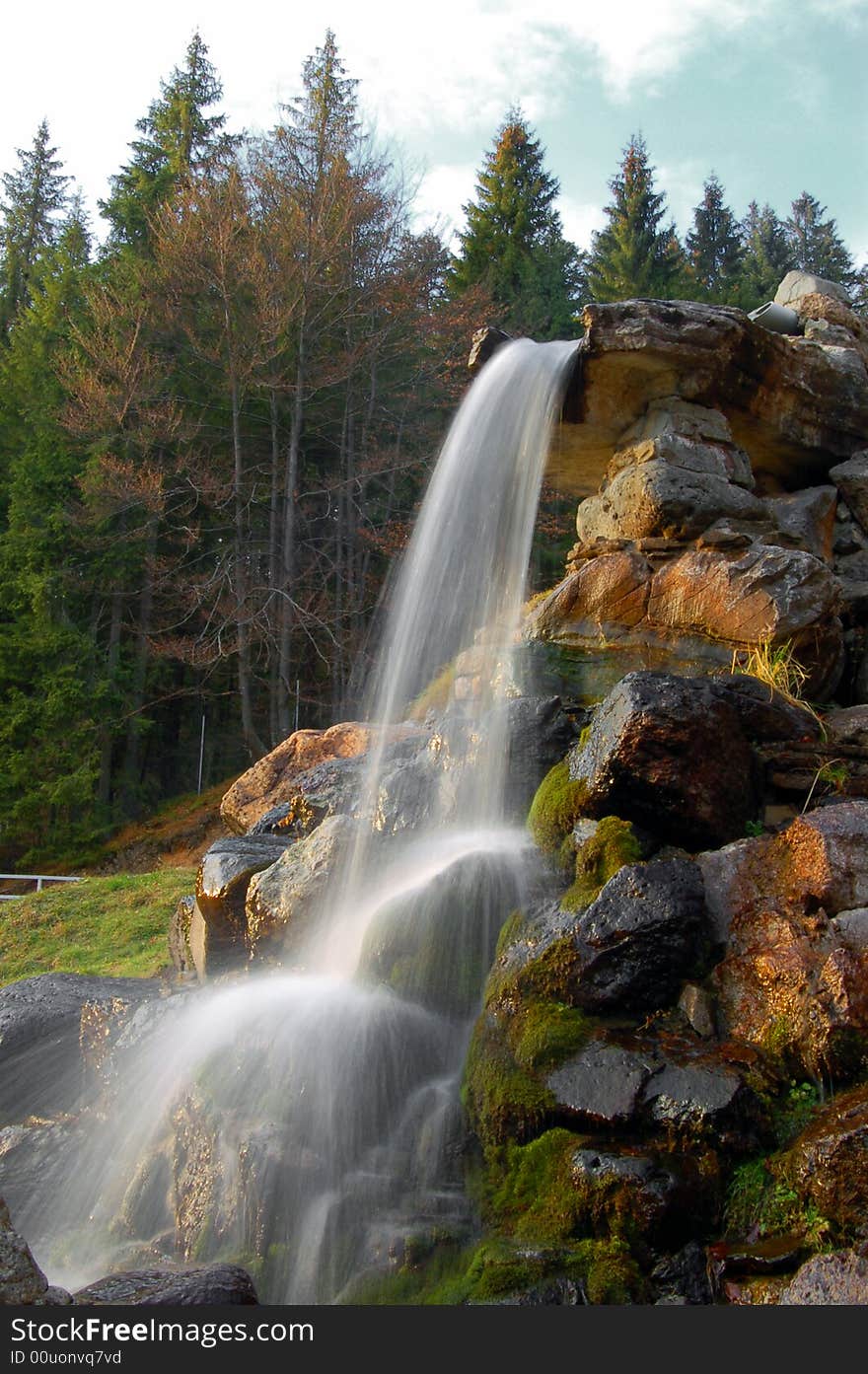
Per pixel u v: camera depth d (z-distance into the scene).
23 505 28.00
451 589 8.66
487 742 6.57
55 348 32.66
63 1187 5.74
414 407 28.86
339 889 6.39
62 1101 6.74
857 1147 3.56
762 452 8.63
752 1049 4.29
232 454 29.66
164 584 27.94
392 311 27.77
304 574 25.53
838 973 4.14
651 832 5.49
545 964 4.76
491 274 34.34
